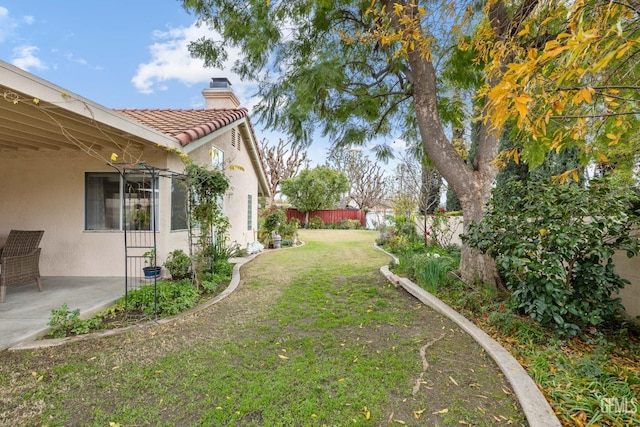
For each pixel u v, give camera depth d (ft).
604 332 12.17
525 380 8.80
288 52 18.75
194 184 19.90
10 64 10.30
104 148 20.88
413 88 19.26
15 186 21.48
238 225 35.14
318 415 7.70
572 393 8.16
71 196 21.36
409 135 24.03
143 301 15.42
